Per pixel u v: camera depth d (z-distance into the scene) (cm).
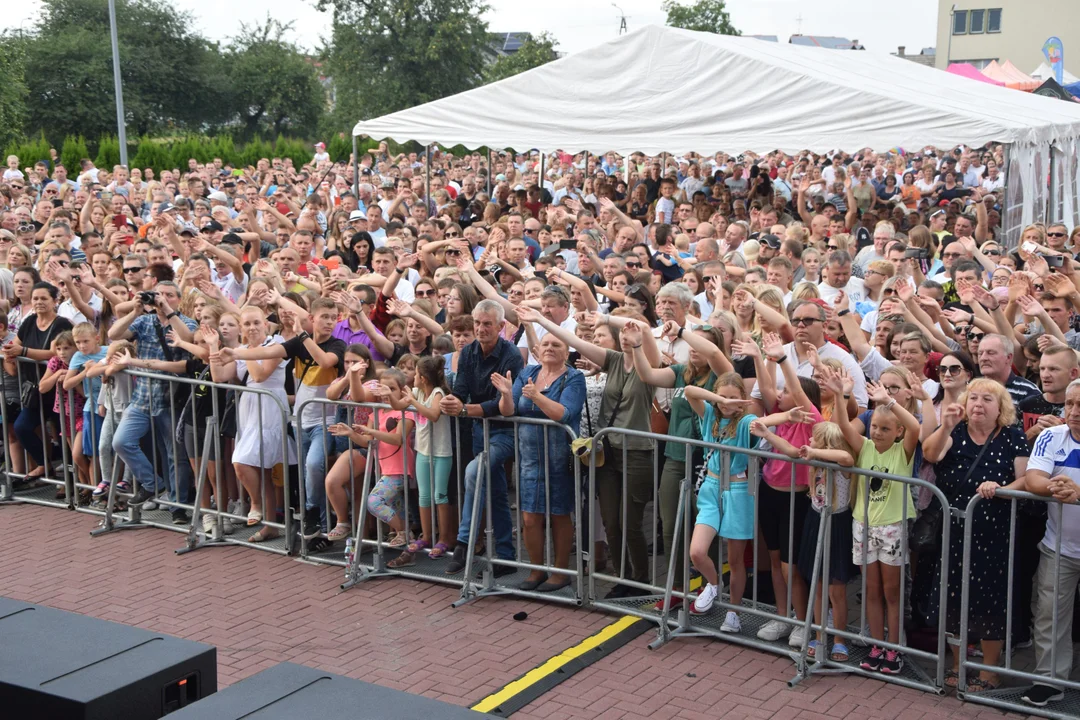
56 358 871
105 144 3195
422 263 1040
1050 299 756
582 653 600
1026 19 5978
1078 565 532
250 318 759
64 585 714
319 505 758
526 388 644
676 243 1182
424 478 708
